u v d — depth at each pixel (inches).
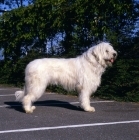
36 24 668.7
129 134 287.7
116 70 509.0
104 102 471.2
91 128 307.9
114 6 539.5
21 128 307.3
